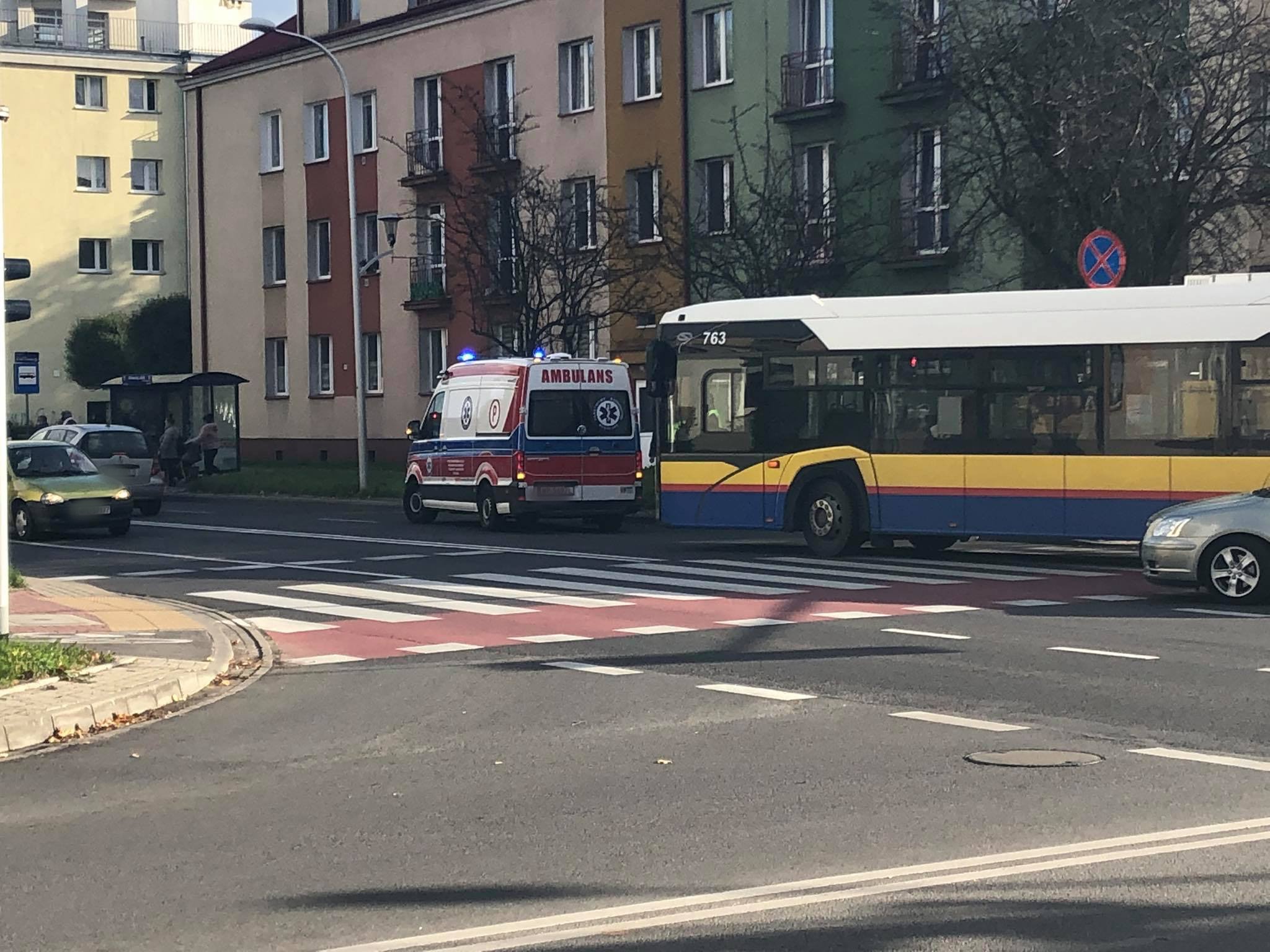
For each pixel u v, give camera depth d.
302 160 52.41
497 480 27.02
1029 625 14.28
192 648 13.18
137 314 71.69
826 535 21.22
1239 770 8.20
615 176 41.44
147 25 77.50
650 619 15.18
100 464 31.95
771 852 6.72
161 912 5.98
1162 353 19.20
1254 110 23.44
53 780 8.62
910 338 20.59
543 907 5.95
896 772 8.30
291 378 53.50
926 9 29.58
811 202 31.48
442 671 12.45
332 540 25.52
